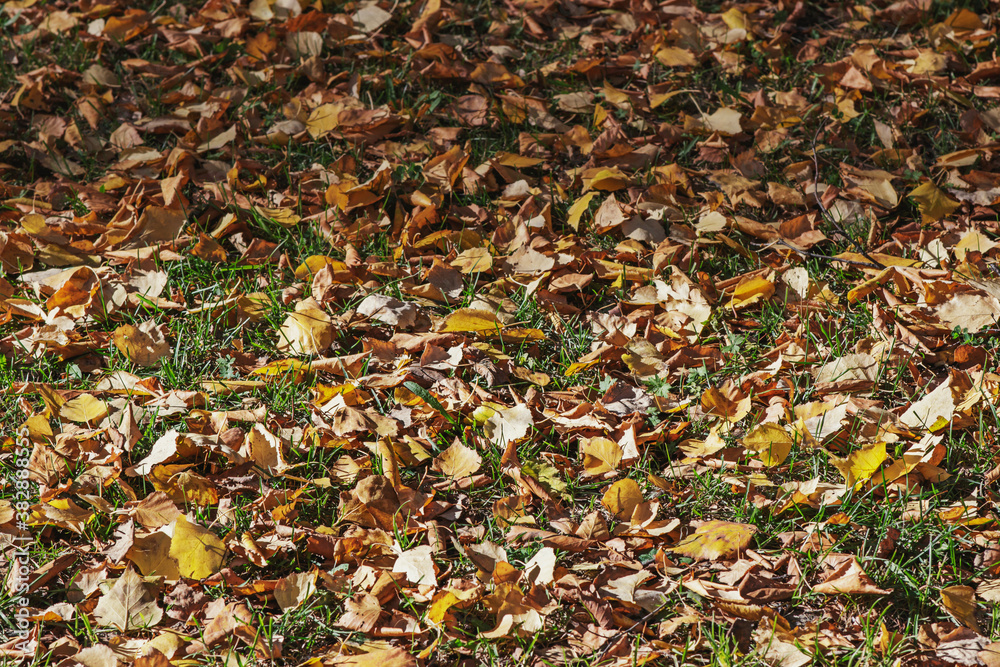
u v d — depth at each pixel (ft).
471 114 11.74
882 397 7.95
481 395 7.79
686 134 11.32
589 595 6.21
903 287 8.79
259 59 12.59
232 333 8.69
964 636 5.90
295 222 10.03
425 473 7.27
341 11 13.48
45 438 7.30
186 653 5.88
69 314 8.70
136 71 12.66
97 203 10.30
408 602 6.20
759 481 7.01
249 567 6.58
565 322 8.90
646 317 8.75
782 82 12.30
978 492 7.01
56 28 13.41
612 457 7.23
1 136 11.44
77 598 6.30
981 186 10.26
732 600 6.11
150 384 7.86
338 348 8.57
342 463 7.29
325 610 6.29
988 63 11.97
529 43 13.20
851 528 6.75
